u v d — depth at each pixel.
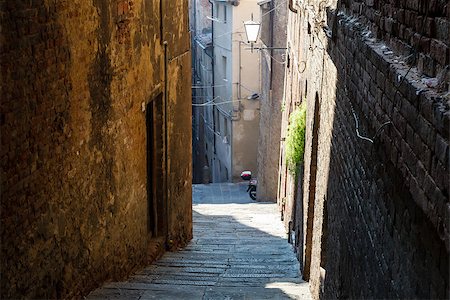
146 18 9.73
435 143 3.38
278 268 10.59
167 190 11.26
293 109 14.08
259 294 8.20
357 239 5.82
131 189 9.11
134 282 8.45
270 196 20.09
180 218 12.30
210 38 29.95
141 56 9.50
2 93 5.08
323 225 8.32
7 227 5.27
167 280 8.81
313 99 10.19
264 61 20.42
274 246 12.88
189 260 10.70
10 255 5.36
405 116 4.03
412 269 3.85
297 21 14.10
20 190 5.48
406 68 4.33
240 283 8.97
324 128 8.77
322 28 8.89
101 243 7.78
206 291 8.10
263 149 20.66
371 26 5.86
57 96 6.23
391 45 5.02
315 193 9.67
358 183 5.90
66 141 6.52
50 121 6.08
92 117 7.33
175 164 11.81
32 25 5.61
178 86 11.90
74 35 6.66
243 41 24.05
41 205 5.95
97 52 7.45
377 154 5.00
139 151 9.52
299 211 11.81
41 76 5.84
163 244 11.14
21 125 5.45
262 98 21.03
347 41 6.73
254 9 23.98
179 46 11.88
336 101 7.61
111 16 7.97
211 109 29.77
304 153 11.61
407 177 3.96
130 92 8.95
